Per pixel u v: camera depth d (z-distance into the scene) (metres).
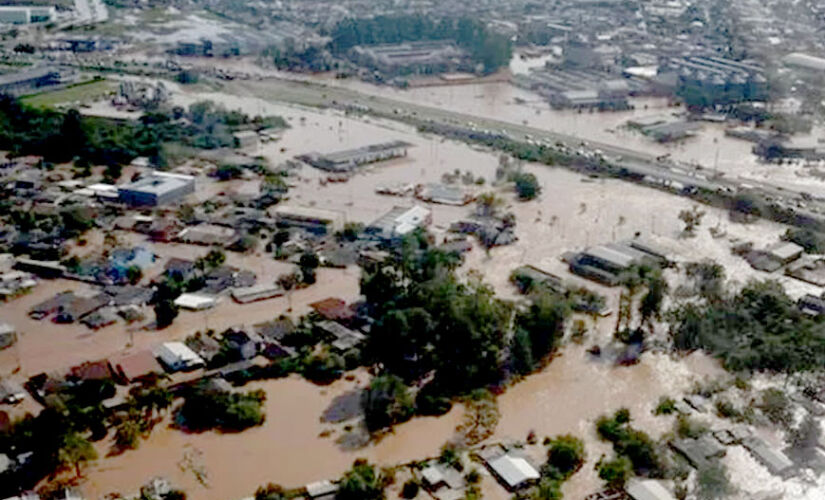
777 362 134.12
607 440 116.75
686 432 117.06
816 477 108.50
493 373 132.62
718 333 141.62
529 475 107.06
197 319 149.00
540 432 119.25
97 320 146.50
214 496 104.94
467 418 120.94
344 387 130.00
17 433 110.75
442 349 131.75
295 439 117.25
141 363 131.50
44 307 151.38
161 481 106.69
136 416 117.88
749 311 146.00
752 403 124.38
